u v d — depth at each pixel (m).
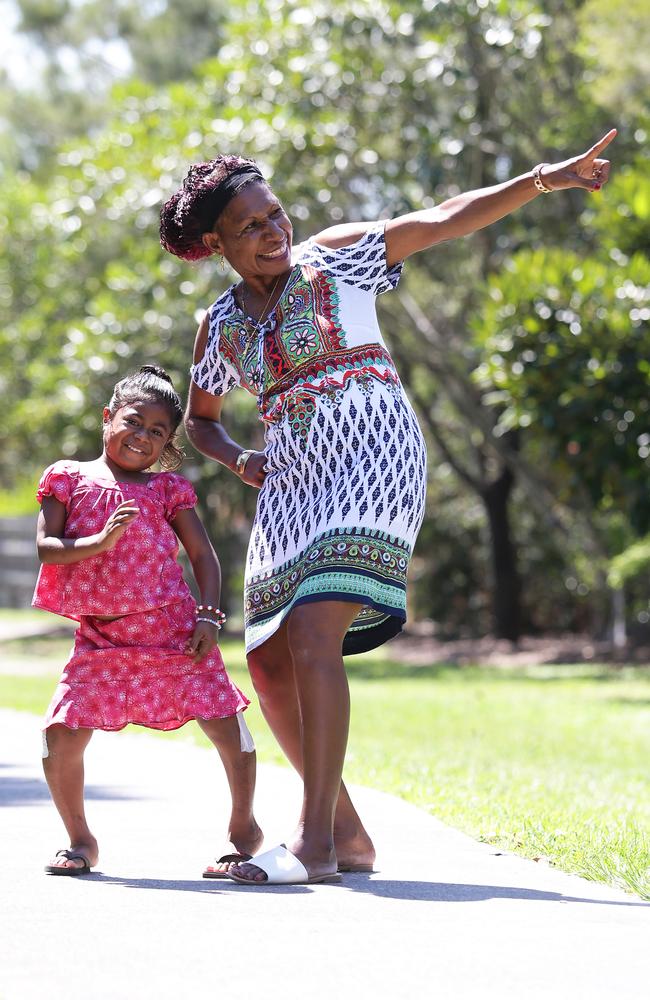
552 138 28.27
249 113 28.33
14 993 4.61
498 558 35.97
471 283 32.75
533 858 7.54
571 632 39.59
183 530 7.24
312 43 29.23
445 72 27.95
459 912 5.94
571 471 23.28
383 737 16.22
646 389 22.25
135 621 7.00
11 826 8.34
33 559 53.72
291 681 7.05
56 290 35.53
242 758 6.96
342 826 6.95
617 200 23.42
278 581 6.84
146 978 4.80
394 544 6.64
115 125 31.64
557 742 16.17
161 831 8.25
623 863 7.15
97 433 32.19
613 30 21.97
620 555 32.28
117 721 6.88
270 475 7.07
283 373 6.87
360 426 6.71
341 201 29.45
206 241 6.99
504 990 4.70
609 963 5.09
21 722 15.34
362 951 5.20
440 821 8.81
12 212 38.25
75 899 6.13
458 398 32.78
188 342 30.52
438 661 33.59
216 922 5.67
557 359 22.52
